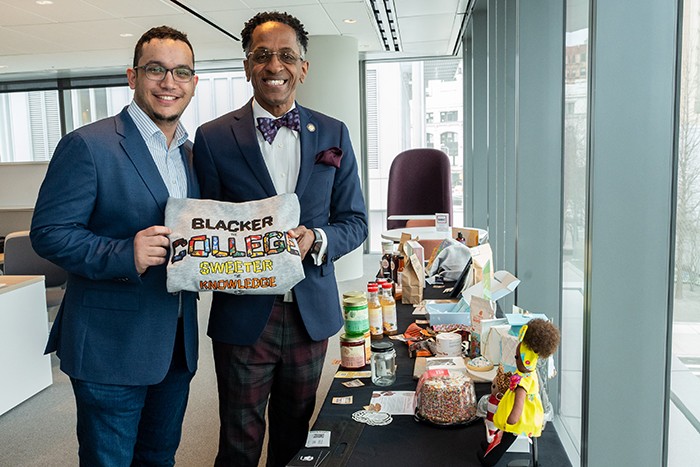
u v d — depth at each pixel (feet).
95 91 29.96
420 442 4.73
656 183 5.16
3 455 9.60
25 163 18.86
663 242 5.22
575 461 7.67
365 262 27.91
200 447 9.71
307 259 6.03
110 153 5.16
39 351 12.21
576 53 8.55
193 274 4.98
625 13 5.03
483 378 5.71
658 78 5.05
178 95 5.37
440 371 5.28
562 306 10.06
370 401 5.54
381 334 7.43
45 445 9.93
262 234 5.13
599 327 5.43
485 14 19.10
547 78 9.80
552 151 9.88
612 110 5.15
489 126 16.35
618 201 5.24
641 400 5.46
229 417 6.10
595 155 5.23
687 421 5.10
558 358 9.23
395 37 23.45
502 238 14.74
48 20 19.08
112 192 5.18
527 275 10.11
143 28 20.48
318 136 6.11
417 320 8.14
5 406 11.21
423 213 19.01
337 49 22.43
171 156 5.67
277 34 5.65
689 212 4.93
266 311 5.82
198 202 5.21
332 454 4.57
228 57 26.78
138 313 5.25
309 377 6.23
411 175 18.98
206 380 12.91
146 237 4.97
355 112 23.09
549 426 4.95
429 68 28.84
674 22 4.96
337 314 6.32
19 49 23.25
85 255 4.95
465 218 24.58
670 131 5.08
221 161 5.90
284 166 6.02
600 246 5.32
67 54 24.45
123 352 5.21
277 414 6.50
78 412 5.43
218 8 18.21
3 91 30.27
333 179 6.23
